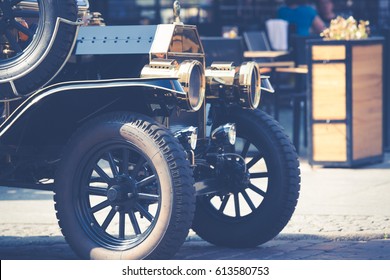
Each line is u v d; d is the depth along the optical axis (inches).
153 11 780.0
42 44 302.0
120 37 310.7
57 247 340.2
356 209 390.9
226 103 331.0
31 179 328.8
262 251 329.7
